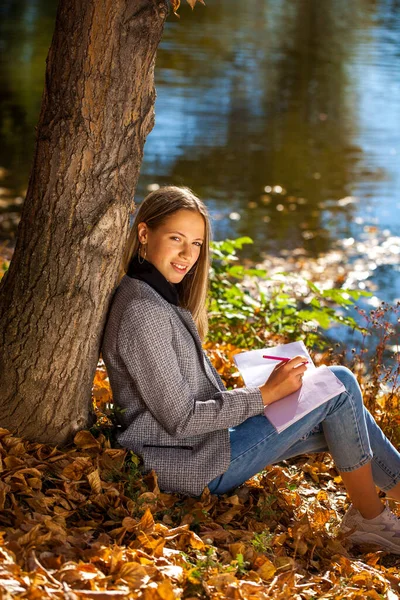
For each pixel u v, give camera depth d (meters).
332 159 13.35
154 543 2.84
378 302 8.25
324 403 3.37
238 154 13.13
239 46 23.23
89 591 2.37
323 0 36.34
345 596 2.93
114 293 3.33
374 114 16.56
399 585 3.20
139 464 3.31
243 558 3.00
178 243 3.33
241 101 16.77
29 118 14.30
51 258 3.12
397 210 11.30
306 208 11.10
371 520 3.46
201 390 3.38
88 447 3.31
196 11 29.88
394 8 34.75
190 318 3.34
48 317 3.16
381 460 3.55
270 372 3.49
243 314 6.08
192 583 2.59
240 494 3.55
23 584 2.32
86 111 3.02
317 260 9.34
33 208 3.13
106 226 3.14
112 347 3.27
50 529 2.77
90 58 2.97
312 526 3.51
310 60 21.95
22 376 3.21
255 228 10.18
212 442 3.32
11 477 3.05
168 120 14.76
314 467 4.08
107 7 2.93
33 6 28.70
